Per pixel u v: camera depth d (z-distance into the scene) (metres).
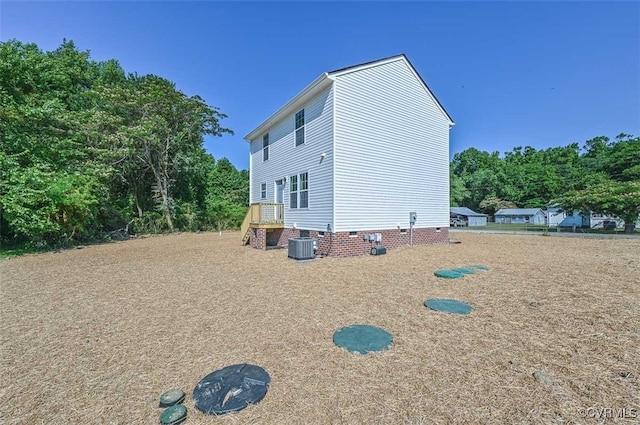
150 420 2.00
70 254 10.59
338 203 9.23
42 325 3.83
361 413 2.02
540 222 40.94
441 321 3.68
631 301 4.22
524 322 3.58
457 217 41.12
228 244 13.29
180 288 5.54
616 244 12.51
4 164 11.30
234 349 3.04
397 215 10.87
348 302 4.51
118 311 4.32
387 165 10.52
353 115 9.60
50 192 11.99
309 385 2.37
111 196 18.89
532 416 1.94
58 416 2.06
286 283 5.77
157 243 14.12
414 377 2.45
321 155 9.83
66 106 17.61
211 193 29.75
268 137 14.30
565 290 4.87
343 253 9.28
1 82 13.57
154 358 2.89
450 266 7.18
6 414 2.09
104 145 18.00
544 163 49.88
